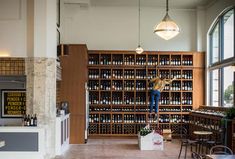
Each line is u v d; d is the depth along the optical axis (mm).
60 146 9062
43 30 8516
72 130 10938
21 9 8672
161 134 9914
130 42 12891
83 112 10969
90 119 12406
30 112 8562
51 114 8719
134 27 12930
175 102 12555
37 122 8492
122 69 12562
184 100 12617
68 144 10641
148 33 12938
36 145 7871
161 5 12711
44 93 8562
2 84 9297
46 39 8539
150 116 12469
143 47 12898
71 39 12742
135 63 12484
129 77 12523
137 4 12625
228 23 10977
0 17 8672
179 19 12984
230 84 10648
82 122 10961
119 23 12898
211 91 12422
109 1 12250
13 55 8641
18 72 8609
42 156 7883
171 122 12500
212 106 11562
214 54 12312
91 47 12812
